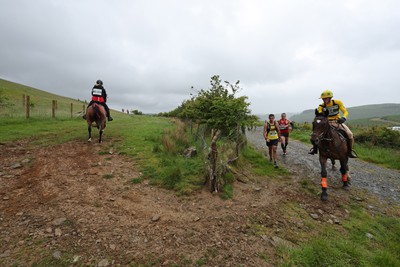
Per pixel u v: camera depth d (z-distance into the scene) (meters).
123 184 5.32
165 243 3.36
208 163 5.81
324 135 5.79
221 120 6.42
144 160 6.97
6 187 4.64
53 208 4.00
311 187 6.42
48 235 3.25
